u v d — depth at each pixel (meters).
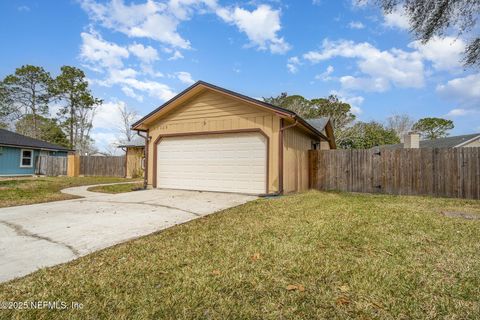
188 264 2.73
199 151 9.03
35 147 19.17
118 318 1.84
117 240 3.57
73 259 2.92
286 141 8.15
